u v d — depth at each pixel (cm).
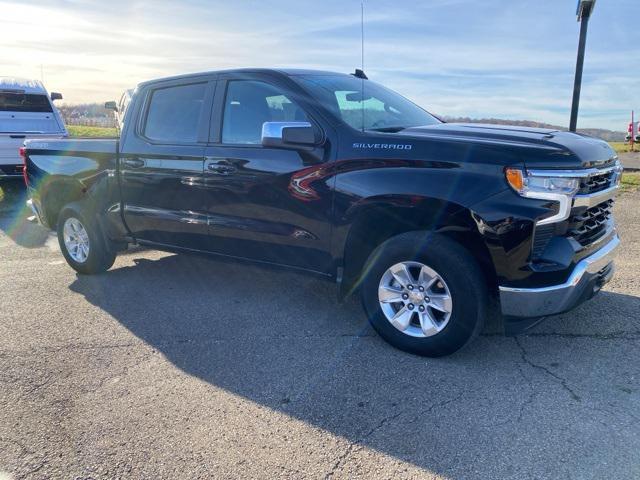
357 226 372
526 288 321
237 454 268
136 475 254
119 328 429
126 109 518
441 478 246
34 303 489
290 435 282
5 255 670
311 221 388
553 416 290
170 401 318
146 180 488
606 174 356
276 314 452
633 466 249
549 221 313
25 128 1218
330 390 326
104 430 290
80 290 525
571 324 403
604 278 369
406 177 341
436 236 346
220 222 442
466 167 327
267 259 429
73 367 363
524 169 312
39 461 266
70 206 559
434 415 296
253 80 426
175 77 480
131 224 516
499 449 265
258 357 373
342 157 369
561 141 335
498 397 311
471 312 337
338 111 392
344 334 409
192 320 443
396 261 360
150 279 555
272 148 401
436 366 352
